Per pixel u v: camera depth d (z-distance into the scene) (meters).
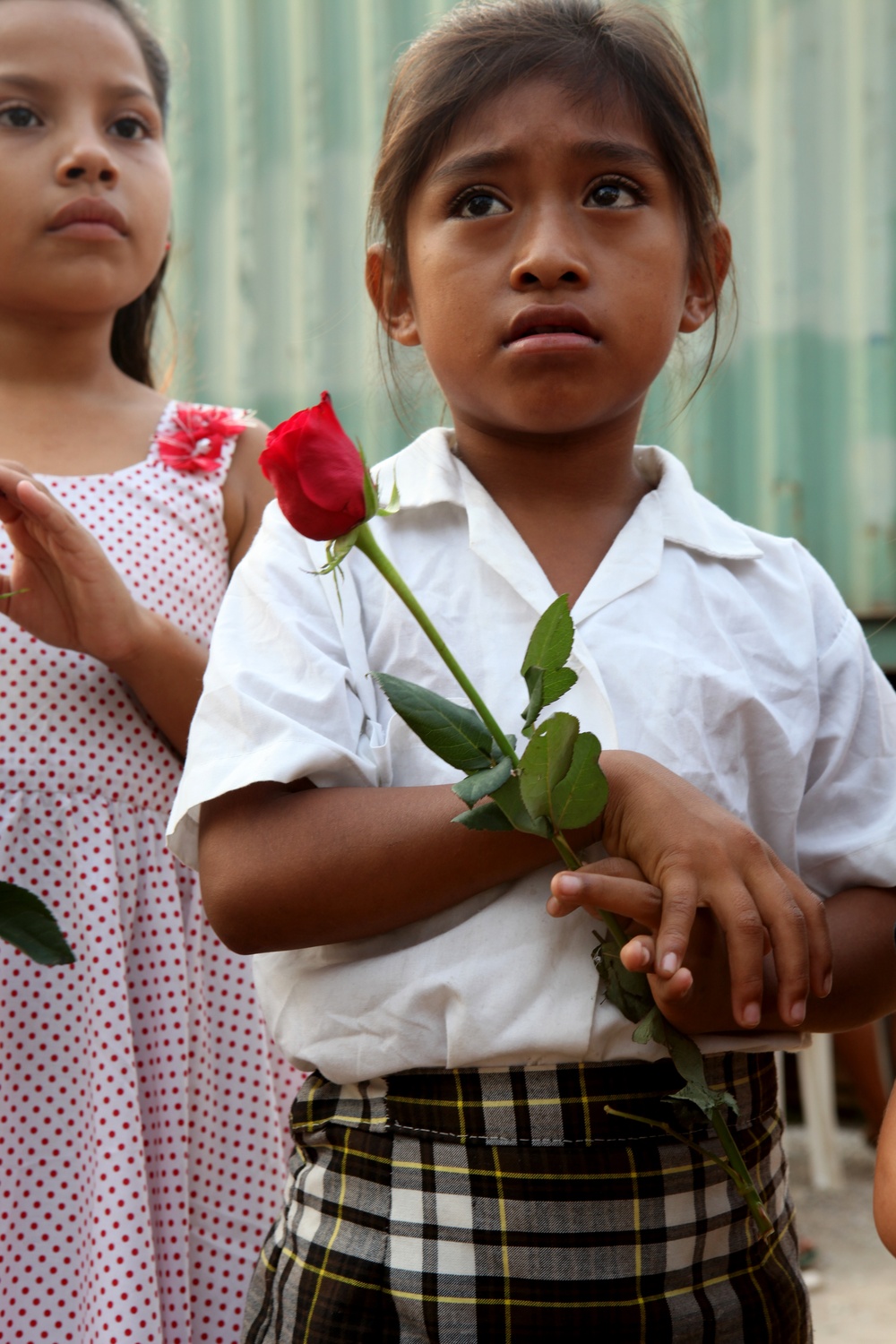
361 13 3.66
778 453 3.66
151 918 1.63
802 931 1.04
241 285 3.73
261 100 3.71
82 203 1.72
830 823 1.27
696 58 3.63
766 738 1.21
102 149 1.73
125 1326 1.45
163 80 1.94
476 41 1.23
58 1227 1.53
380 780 1.17
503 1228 1.09
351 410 3.70
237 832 1.14
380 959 1.13
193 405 1.93
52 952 0.92
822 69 3.60
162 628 1.61
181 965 1.63
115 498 1.77
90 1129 1.53
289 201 3.71
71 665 1.64
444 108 1.21
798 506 3.66
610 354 1.16
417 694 0.95
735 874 1.03
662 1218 1.10
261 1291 1.22
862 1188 3.46
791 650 1.25
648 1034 1.01
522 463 1.26
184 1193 1.57
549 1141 1.10
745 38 3.62
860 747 1.29
